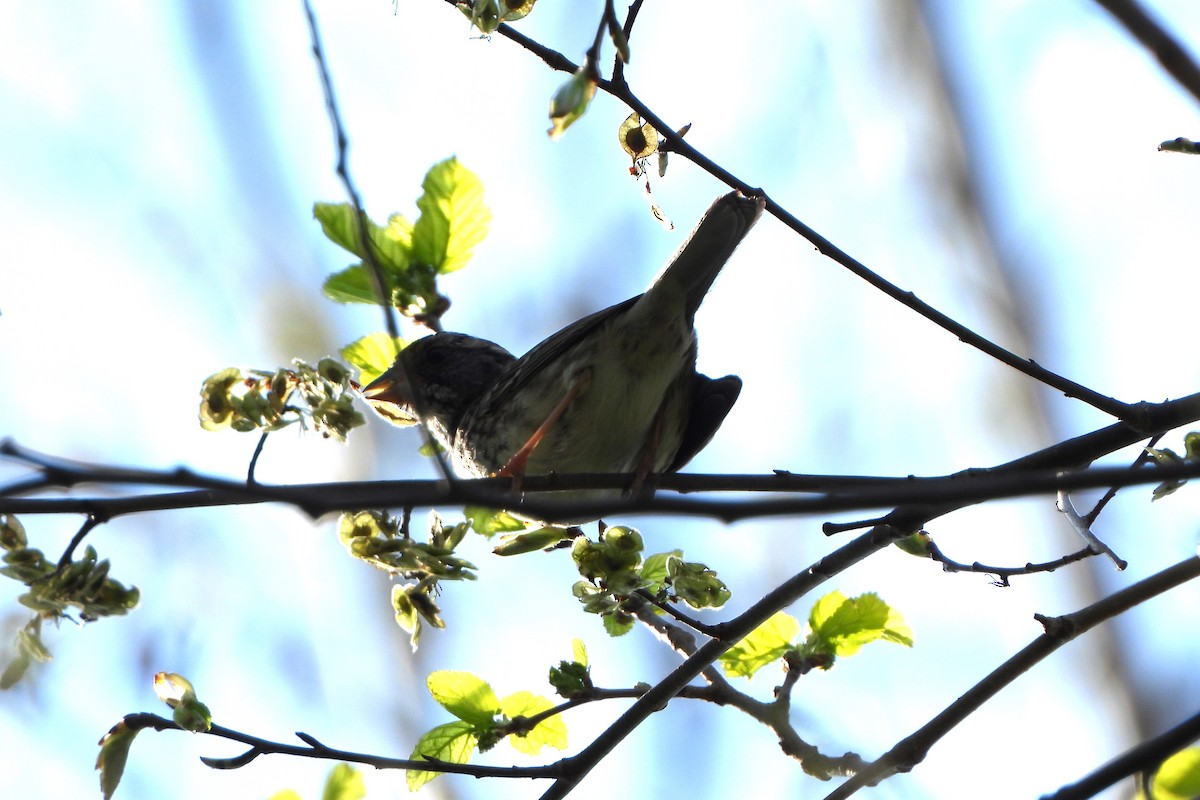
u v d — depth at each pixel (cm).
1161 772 682
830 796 741
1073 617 746
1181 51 559
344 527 702
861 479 766
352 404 685
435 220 793
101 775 659
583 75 589
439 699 785
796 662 815
